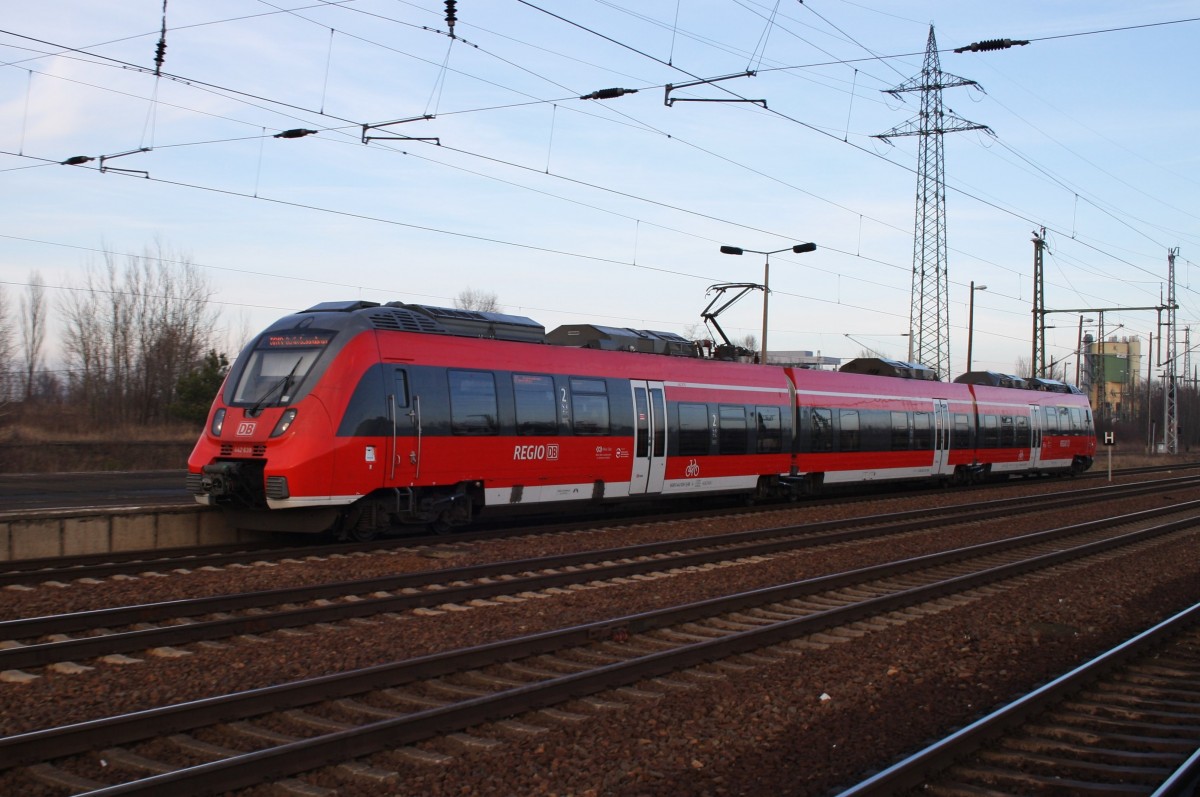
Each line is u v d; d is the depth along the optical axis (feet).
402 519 50.31
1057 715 24.79
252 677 25.77
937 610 37.93
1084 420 136.98
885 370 99.19
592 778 19.57
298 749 18.94
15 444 111.86
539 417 56.65
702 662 28.50
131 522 48.06
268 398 46.80
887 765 20.99
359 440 46.85
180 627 29.04
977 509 80.64
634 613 35.91
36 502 71.36
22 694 23.72
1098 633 35.14
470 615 34.24
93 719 21.70
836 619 34.50
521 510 58.75
